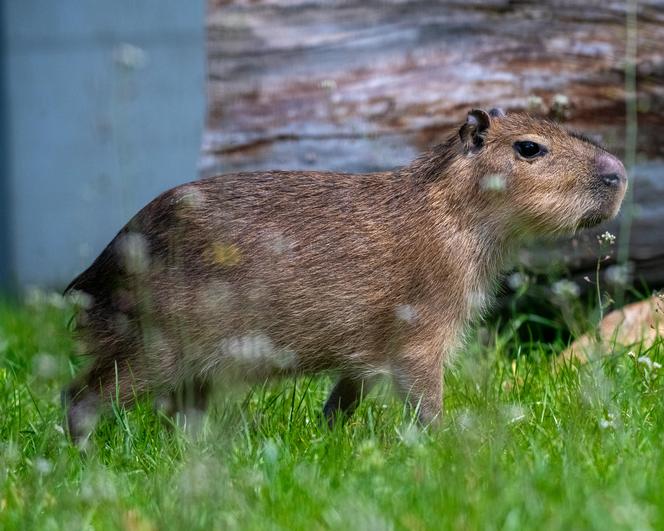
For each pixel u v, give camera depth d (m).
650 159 12.01
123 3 20.69
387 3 12.44
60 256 21.14
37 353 11.77
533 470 7.04
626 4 11.98
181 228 8.96
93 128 20.86
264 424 8.77
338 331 9.02
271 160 12.62
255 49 12.70
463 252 9.14
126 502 7.02
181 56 20.41
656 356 9.90
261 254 8.91
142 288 8.90
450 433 7.98
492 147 9.13
